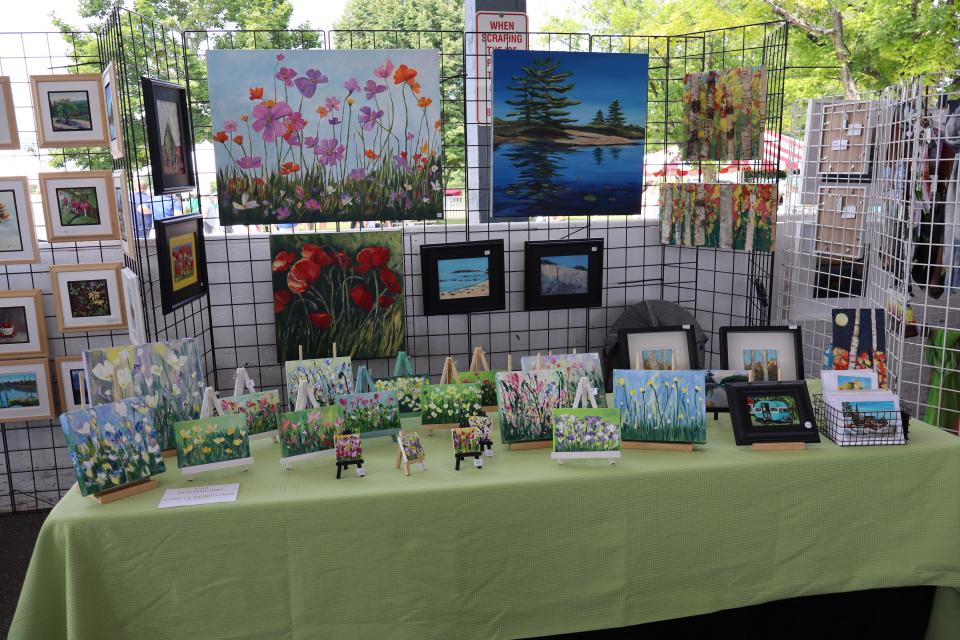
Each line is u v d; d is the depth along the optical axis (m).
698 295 4.79
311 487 2.31
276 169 3.76
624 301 4.68
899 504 2.53
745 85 3.79
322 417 2.54
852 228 4.17
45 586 2.16
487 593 2.35
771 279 4.02
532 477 2.35
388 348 4.12
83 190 3.47
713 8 9.17
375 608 2.30
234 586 2.23
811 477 2.47
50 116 3.33
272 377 4.23
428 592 2.32
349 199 3.86
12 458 3.98
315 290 4.00
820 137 4.43
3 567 3.46
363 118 3.79
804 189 4.54
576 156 4.02
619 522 2.38
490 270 4.16
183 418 2.62
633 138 4.08
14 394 3.77
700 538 2.44
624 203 4.15
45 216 3.46
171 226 3.35
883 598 2.68
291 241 3.92
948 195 3.43
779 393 2.62
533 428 2.62
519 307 4.50
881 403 2.56
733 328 2.98
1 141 3.48
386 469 2.46
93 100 3.35
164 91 3.30
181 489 2.30
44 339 3.76
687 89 4.09
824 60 9.34
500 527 2.33
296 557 2.24
